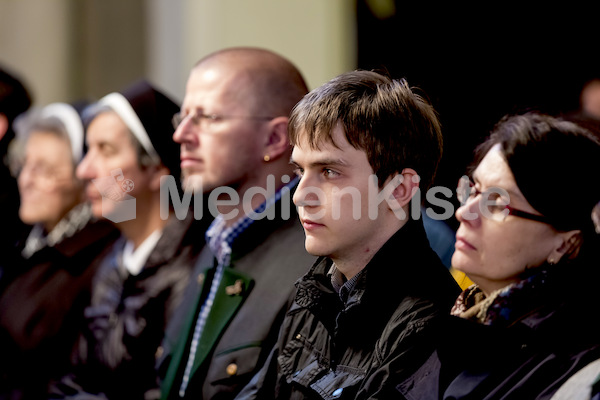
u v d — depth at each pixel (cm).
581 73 1828
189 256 1045
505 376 596
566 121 620
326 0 1880
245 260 856
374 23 1920
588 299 597
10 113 1438
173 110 1102
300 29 1889
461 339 607
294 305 709
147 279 1050
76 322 1216
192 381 848
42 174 1286
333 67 1889
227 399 814
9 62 2147
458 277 783
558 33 1855
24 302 1248
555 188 593
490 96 1894
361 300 636
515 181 600
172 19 2023
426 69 1928
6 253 1337
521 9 1881
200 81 909
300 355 677
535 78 1869
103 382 1072
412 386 612
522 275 606
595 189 596
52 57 2147
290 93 909
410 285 644
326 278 666
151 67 2078
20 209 1367
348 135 623
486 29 1905
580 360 580
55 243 1262
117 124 1081
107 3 2145
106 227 1245
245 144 890
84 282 1224
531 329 590
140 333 1038
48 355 1220
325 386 636
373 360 631
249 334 816
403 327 626
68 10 2145
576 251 604
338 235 634
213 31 1923
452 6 1912
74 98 2156
